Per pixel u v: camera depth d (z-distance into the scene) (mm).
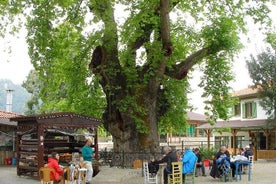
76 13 22609
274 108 37438
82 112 27797
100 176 20641
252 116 43719
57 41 22078
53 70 24375
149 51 24406
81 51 26016
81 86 27000
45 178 15398
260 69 37656
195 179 20594
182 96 30016
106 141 58938
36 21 21203
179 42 28344
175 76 25188
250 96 43469
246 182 19328
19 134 21641
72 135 23281
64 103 29016
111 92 24812
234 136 43312
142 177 21203
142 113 24969
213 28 25750
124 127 24984
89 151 18141
